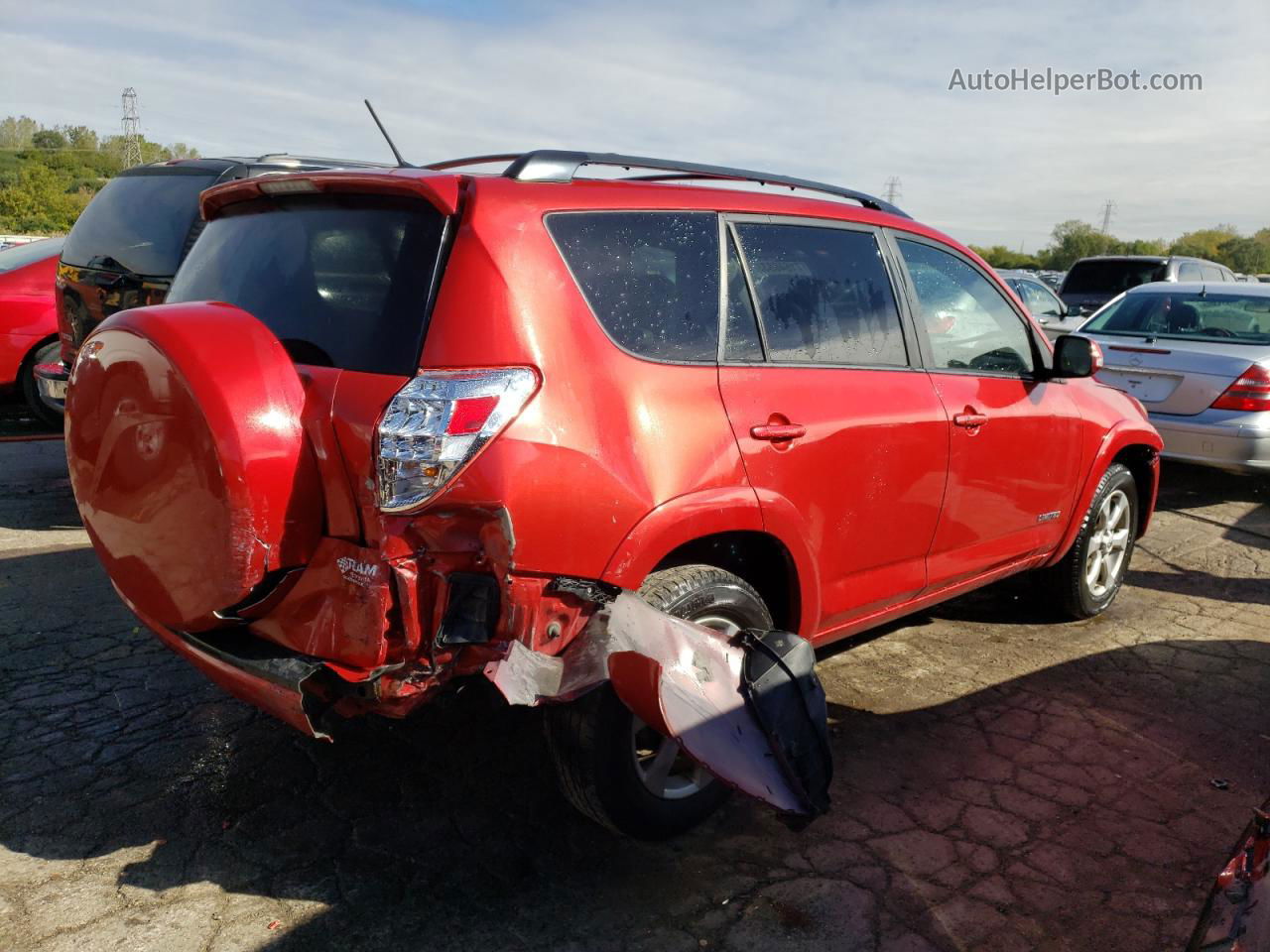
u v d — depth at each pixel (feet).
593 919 8.57
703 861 9.47
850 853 9.65
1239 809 10.68
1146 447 16.56
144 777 10.53
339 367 8.23
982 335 13.16
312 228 9.20
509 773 10.89
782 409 9.92
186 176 20.58
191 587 8.24
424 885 8.94
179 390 7.84
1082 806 10.62
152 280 19.88
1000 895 9.08
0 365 25.95
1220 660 14.73
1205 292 26.66
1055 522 14.56
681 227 9.71
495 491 7.68
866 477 10.85
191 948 8.02
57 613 14.78
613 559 8.44
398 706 7.80
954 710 12.76
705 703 8.41
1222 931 5.81
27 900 8.51
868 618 11.94
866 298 11.45
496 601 7.83
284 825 9.78
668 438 8.84
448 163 11.27
